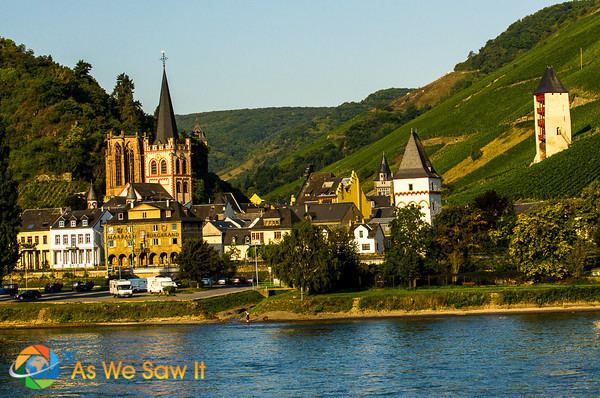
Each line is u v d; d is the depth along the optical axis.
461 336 192.38
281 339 198.75
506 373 158.62
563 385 150.00
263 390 154.25
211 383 160.00
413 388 151.62
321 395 149.62
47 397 155.12
